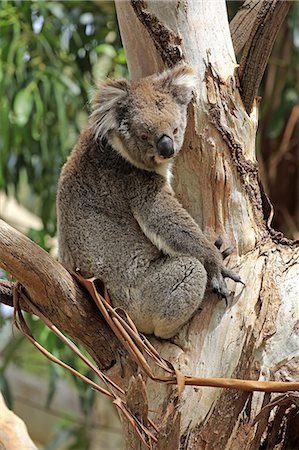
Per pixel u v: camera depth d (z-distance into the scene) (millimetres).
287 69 13586
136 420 6039
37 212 17062
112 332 6828
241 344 6621
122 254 7539
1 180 13492
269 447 6738
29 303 6715
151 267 7379
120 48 13992
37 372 20266
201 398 6438
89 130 8156
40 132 13062
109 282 7488
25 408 17797
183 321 6953
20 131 12906
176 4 7418
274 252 7184
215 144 7254
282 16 7375
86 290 6793
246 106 7492
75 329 6770
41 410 17844
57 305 6629
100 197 7824
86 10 14266
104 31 14188
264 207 7570
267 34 7363
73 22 13992
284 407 6621
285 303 6816
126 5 7535
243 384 6000
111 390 6418
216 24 7574
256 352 6543
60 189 7992
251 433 6418
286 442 6840
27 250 6406
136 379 5883
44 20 13375
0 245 6316
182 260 7145
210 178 7297
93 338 6805
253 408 6523
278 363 6570
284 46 13609
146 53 7766
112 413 17656
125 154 7762
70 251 7770
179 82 7430
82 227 7750
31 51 13336
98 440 17375
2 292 7027
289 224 14148
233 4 13578
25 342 15641
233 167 7281
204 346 6727
